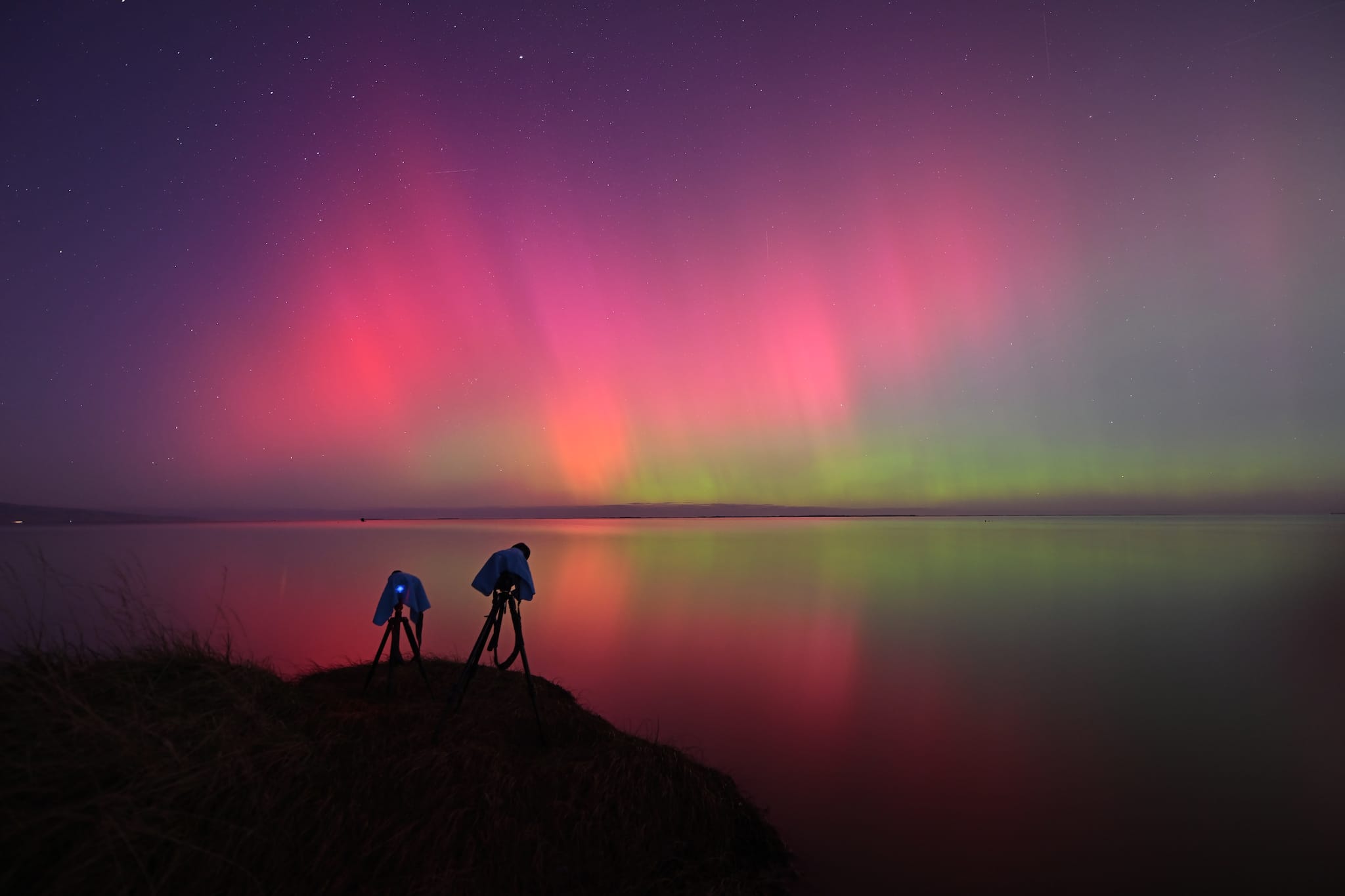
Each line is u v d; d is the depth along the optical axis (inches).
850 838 199.6
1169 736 298.8
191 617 575.2
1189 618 624.4
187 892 112.3
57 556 1312.7
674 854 163.6
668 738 287.3
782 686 379.2
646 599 768.3
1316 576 1024.9
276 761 151.0
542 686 292.2
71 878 107.6
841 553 1700.3
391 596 246.4
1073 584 928.9
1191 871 184.4
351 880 125.9
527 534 3462.1
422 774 163.0
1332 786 244.2
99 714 147.6
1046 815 218.5
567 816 162.4
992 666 432.8
